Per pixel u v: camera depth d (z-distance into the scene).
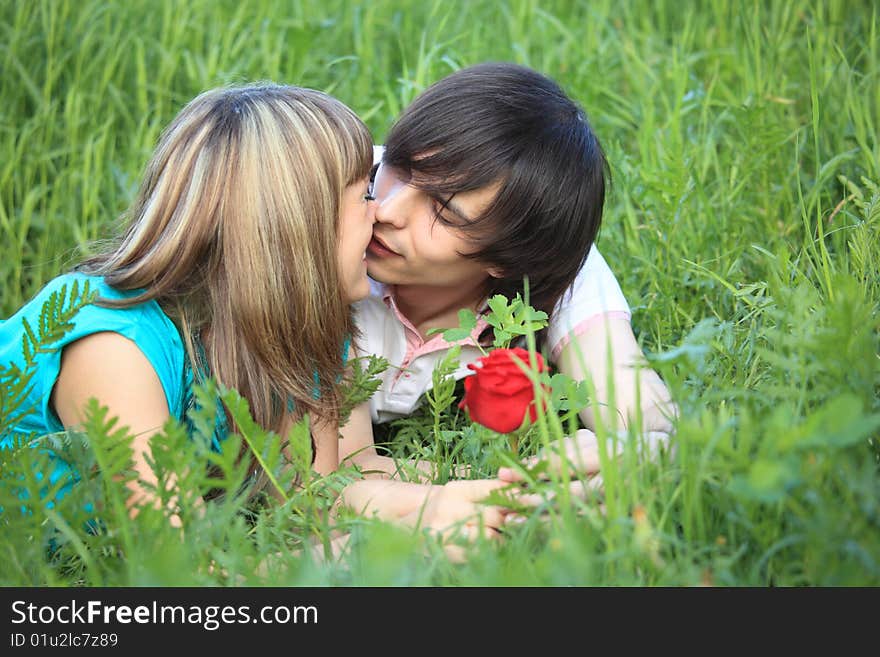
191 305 1.92
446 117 1.99
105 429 1.46
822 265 2.15
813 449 1.33
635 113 3.30
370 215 2.01
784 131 2.82
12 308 2.83
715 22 3.87
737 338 2.10
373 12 3.91
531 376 1.49
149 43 3.73
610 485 1.40
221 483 1.47
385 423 2.43
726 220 2.68
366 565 1.42
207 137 1.89
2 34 3.52
